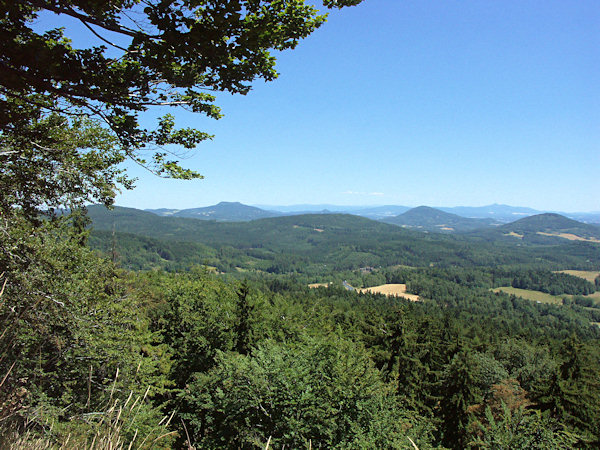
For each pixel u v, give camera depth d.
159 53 3.02
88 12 2.77
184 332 21.45
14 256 6.62
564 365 21.84
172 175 4.63
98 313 9.59
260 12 3.09
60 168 5.59
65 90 3.20
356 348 18.39
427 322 35.00
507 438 13.30
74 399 6.85
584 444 18.25
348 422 13.16
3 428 2.16
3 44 2.71
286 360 14.90
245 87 3.52
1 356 2.29
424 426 14.90
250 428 13.15
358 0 3.28
